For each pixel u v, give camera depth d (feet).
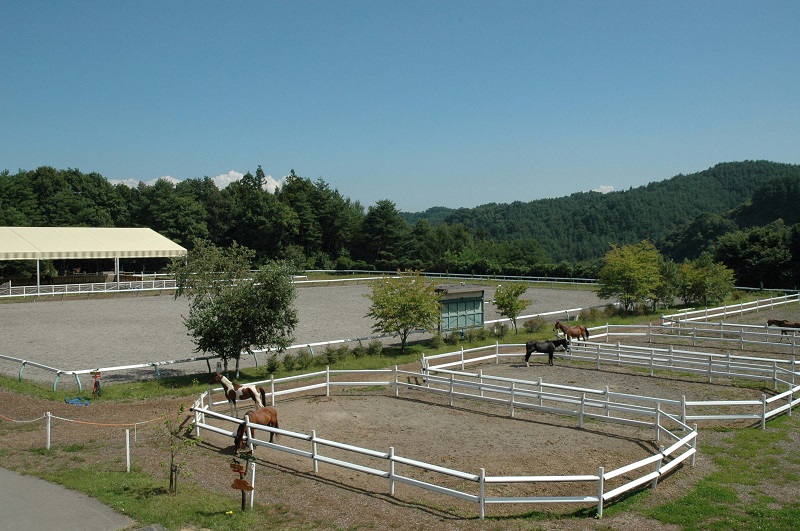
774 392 65.67
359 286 212.84
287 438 50.42
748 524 32.27
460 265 264.31
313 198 323.57
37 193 310.24
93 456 44.91
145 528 30.96
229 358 76.13
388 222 310.04
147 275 206.90
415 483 35.86
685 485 38.52
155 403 62.34
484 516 33.81
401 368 80.38
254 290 74.28
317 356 86.12
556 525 32.48
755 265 199.52
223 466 42.83
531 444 47.85
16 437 50.16
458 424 54.34
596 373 77.41
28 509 33.37
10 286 158.61
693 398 63.57
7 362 83.66
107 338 102.78
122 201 335.26
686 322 107.04
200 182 366.84
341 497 36.91
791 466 42.14
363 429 52.75
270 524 32.63
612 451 45.98
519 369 80.69
